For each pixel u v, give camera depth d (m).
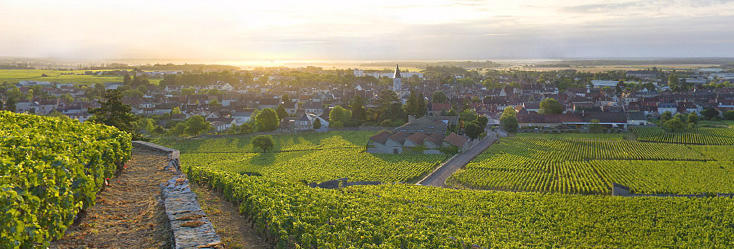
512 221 54.62
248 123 146.00
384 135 112.94
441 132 122.38
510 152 108.50
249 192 27.94
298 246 23.25
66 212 19.59
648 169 89.69
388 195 64.38
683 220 56.25
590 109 165.50
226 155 108.69
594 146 116.31
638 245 48.59
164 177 30.58
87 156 24.59
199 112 181.88
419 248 33.19
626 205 62.06
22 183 18.75
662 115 159.00
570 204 62.41
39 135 27.44
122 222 21.83
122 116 77.00
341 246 26.75
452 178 85.56
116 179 29.48
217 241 19.48
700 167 91.38
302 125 149.00
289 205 31.72
